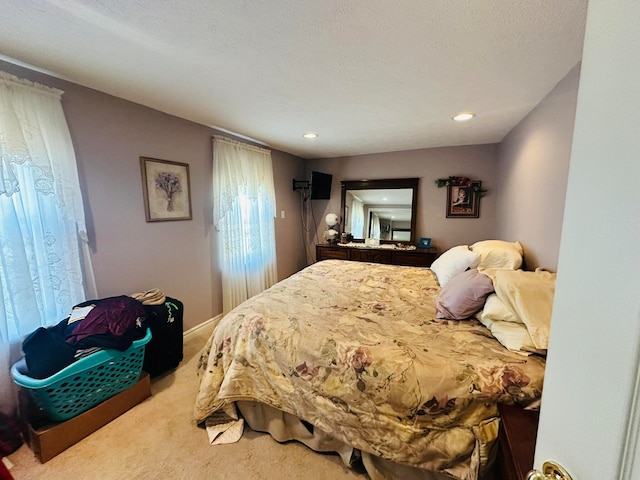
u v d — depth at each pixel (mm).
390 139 3363
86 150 1945
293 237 4574
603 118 389
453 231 3850
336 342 1373
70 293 1828
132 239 2273
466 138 3291
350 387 1271
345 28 1235
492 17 1147
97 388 1605
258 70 1640
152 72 1681
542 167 1988
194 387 2020
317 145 3734
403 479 1283
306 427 1494
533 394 1055
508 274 1538
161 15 1158
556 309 505
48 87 1697
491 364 1153
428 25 1206
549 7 1078
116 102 2092
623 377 328
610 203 368
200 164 2830
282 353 1450
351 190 4445
